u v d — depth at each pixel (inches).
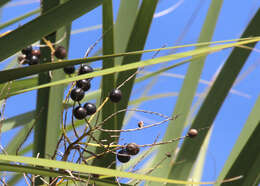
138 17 31.9
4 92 31.5
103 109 31.6
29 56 31.3
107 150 29.0
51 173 25.9
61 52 30.0
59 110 33.2
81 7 25.7
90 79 28.8
